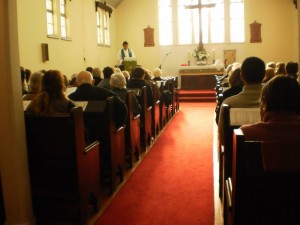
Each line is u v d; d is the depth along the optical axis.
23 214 3.19
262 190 1.75
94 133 4.10
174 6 17.09
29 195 3.25
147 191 4.27
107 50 16.06
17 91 3.09
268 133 1.85
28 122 3.20
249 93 3.11
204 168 5.16
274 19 16.42
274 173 1.67
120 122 4.32
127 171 5.08
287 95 1.86
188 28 17.14
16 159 3.12
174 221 3.44
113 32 17.11
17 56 3.09
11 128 3.08
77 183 3.21
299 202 1.74
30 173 3.30
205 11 16.83
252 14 16.55
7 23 2.98
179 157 5.80
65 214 3.45
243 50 16.73
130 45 17.50
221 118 3.02
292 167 1.65
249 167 1.72
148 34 17.30
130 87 6.38
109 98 4.09
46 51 9.95
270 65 6.88
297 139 1.81
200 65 15.70
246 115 2.82
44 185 3.30
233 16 16.72
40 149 3.23
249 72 3.09
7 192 3.16
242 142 1.71
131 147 5.15
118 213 3.66
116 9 17.45
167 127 8.55
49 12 10.57
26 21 9.09
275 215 1.78
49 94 3.33
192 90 15.27
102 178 4.50
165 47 17.30
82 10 13.08
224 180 3.08
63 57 11.30
